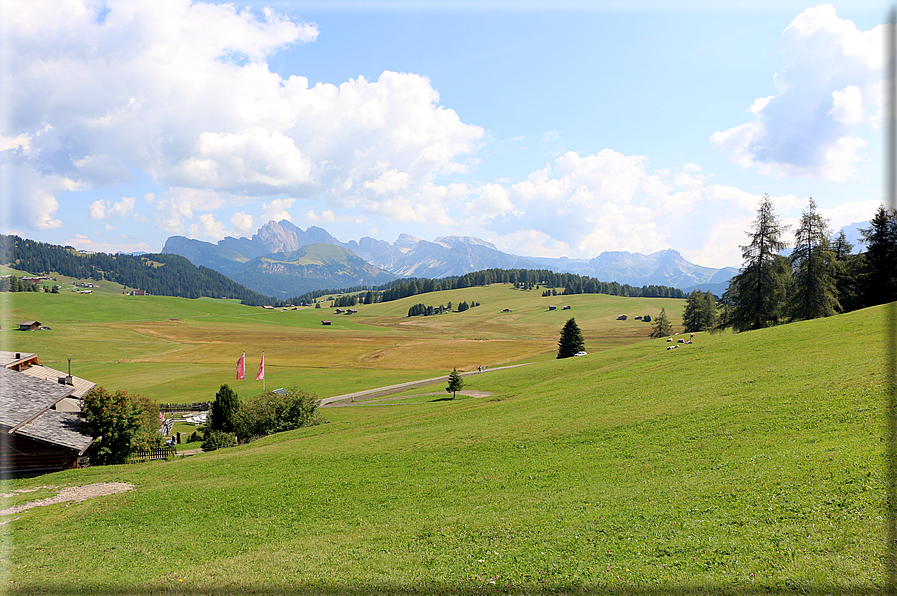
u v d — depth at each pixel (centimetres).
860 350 3002
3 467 3081
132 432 3634
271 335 19425
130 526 1997
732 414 2400
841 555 1082
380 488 2220
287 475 2617
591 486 1881
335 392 8638
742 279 6128
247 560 1538
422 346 16238
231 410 5175
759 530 1262
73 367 12088
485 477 2197
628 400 3228
